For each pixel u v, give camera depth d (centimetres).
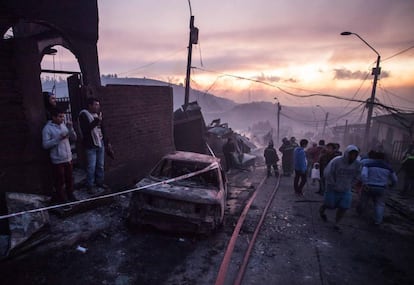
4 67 412
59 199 486
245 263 401
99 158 571
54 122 455
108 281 336
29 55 438
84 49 583
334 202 568
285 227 569
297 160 841
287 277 382
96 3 589
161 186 474
